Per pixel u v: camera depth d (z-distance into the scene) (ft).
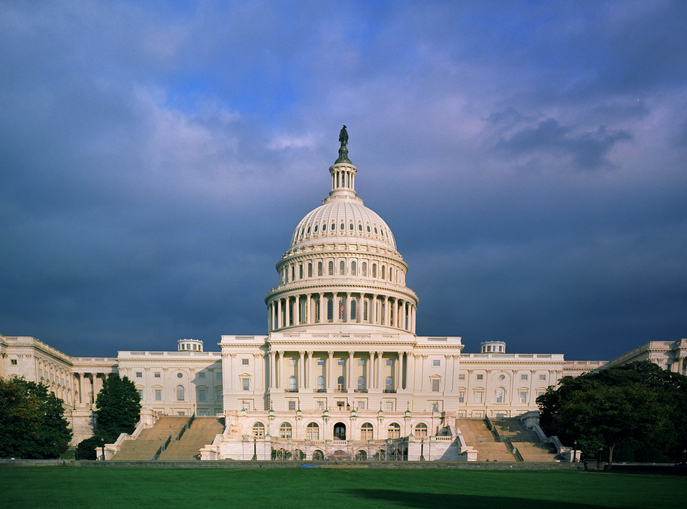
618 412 336.08
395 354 522.88
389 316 589.73
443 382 522.47
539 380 606.96
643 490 220.84
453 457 388.57
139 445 404.36
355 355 524.93
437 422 442.50
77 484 221.46
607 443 348.59
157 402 613.93
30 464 325.01
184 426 438.81
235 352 533.96
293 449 411.13
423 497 197.98
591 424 348.79
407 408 506.89
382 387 515.09
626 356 596.29
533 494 208.64
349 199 650.43
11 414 355.77
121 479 238.68
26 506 175.52
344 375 522.06
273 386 518.37
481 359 609.83
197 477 248.52
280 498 192.13
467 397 605.31
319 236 612.29
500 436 426.10
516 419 470.80
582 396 362.94
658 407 338.13
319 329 570.05
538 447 395.96
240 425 440.45
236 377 530.68
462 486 229.25
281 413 443.32
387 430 442.50
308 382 514.68
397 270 622.13
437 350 526.57
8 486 214.69
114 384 464.24
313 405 508.53
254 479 242.78
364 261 599.16
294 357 527.40
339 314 579.89
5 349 527.81
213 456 383.45
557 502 189.88
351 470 285.23
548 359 608.60
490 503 186.70
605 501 192.65
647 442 366.63
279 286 603.67
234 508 174.19
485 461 343.67
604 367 627.46
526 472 295.69
